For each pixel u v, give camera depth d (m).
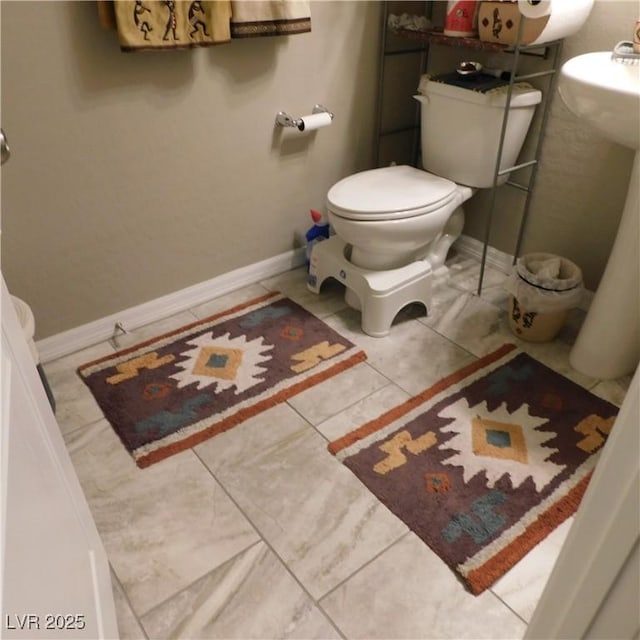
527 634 0.80
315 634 1.13
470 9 1.82
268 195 2.12
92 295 1.85
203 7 1.58
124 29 1.46
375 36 2.11
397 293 1.90
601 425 1.60
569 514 1.35
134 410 1.65
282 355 1.87
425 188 1.87
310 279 2.19
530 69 1.96
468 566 1.24
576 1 1.64
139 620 1.15
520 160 2.12
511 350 1.89
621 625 0.62
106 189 1.72
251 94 1.89
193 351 1.88
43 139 1.55
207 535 1.31
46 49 1.46
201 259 2.06
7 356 0.73
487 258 2.39
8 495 0.57
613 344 1.70
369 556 1.27
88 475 1.46
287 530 1.32
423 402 1.67
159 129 1.74
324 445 1.54
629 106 1.23
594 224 1.97
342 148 2.25
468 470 1.46
